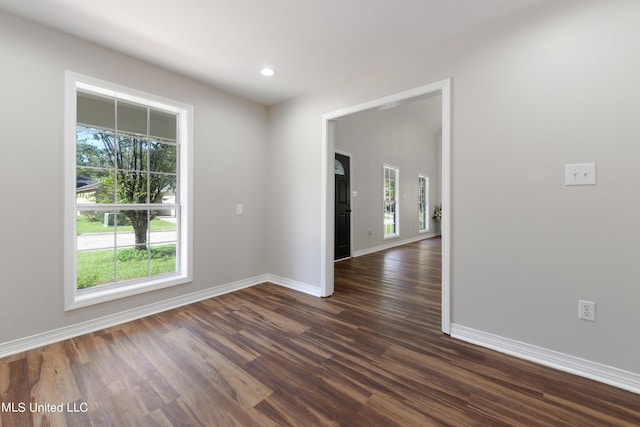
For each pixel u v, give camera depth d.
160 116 2.87
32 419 1.39
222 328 2.40
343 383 1.68
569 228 1.79
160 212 2.88
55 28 2.12
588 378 1.72
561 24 1.79
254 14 1.97
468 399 1.55
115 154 2.57
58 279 2.17
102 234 2.50
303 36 2.23
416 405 1.50
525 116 1.93
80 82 2.26
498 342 2.06
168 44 2.34
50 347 2.07
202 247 3.09
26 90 2.02
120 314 2.50
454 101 2.23
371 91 2.77
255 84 3.10
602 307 1.69
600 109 1.68
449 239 2.26
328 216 3.22
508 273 2.01
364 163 5.92
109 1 1.83
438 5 1.89
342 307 2.88
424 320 2.57
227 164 3.32
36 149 2.07
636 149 1.58
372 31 2.17
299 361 1.91
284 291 3.40
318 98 3.22
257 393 1.59
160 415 1.43
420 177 8.51
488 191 2.08
